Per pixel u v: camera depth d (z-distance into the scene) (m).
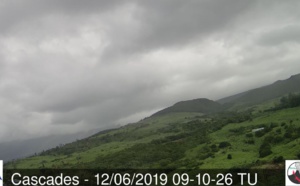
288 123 156.75
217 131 196.62
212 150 156.38
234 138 164.38
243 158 125.62
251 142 147.25
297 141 121.94
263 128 162.00
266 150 120.88
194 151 167.12
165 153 182.88
